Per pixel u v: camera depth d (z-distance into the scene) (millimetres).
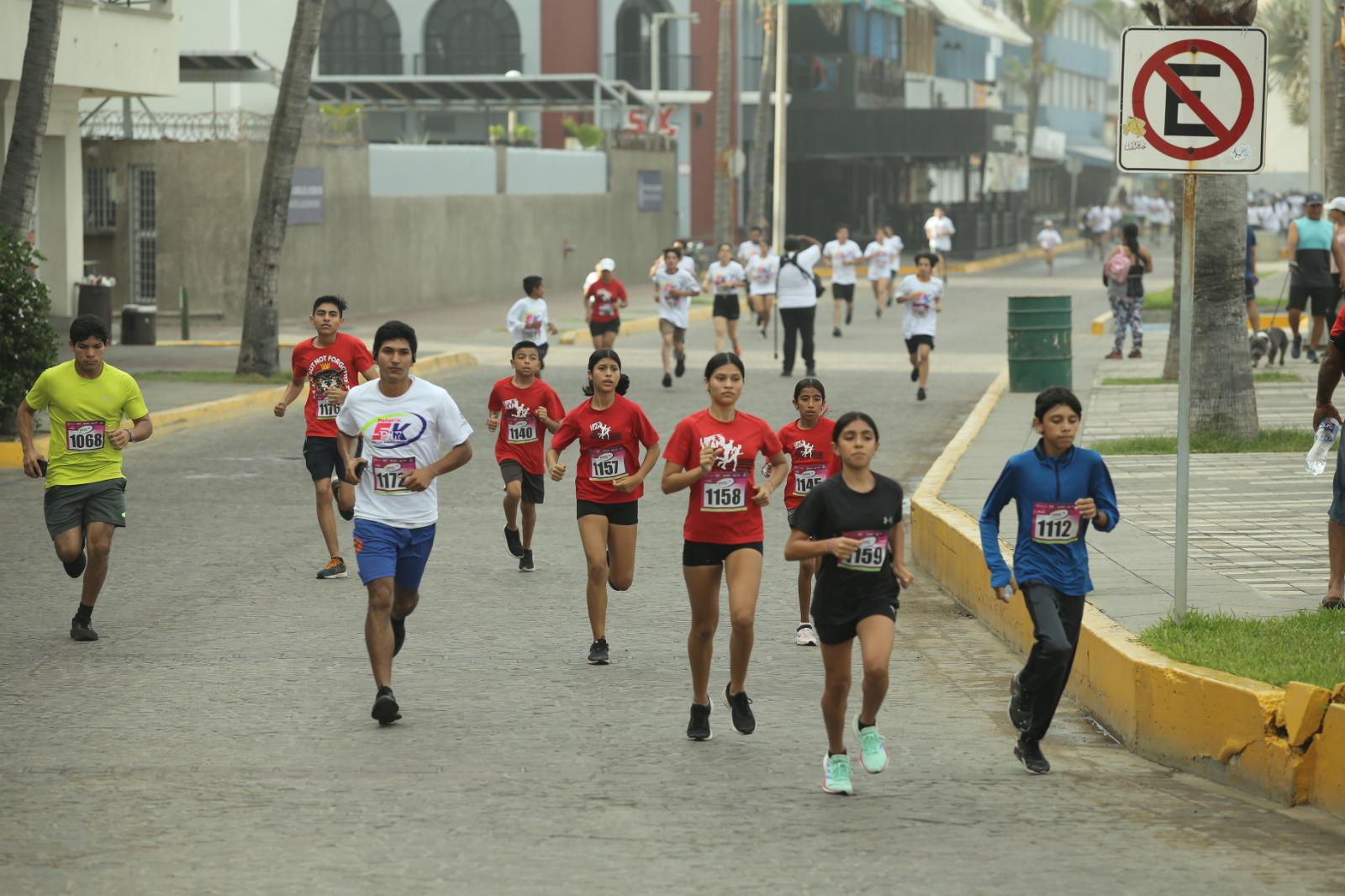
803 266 79812
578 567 40000
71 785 22688
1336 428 30141
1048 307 68188
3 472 53438
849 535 22516
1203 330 49500
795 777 23531
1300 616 28328
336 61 183500
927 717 27328
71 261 98000
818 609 23016
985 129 181625
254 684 28875
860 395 73812
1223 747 23438
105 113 119375
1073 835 20594
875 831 20719
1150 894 18141
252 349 76312
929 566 39812
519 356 38688
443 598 36469
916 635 33625
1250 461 47031
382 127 184625
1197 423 49844
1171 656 25500
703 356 92250
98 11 89562
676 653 31578
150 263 109250
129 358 85875
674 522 45875
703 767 24047
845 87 189500
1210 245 49156
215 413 67125
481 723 26422
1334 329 29625
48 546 41688
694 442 25672
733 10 190750
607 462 30453
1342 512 29062
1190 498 41594
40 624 33562
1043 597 23750
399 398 27188
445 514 47125
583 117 183500
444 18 182375
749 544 25766
